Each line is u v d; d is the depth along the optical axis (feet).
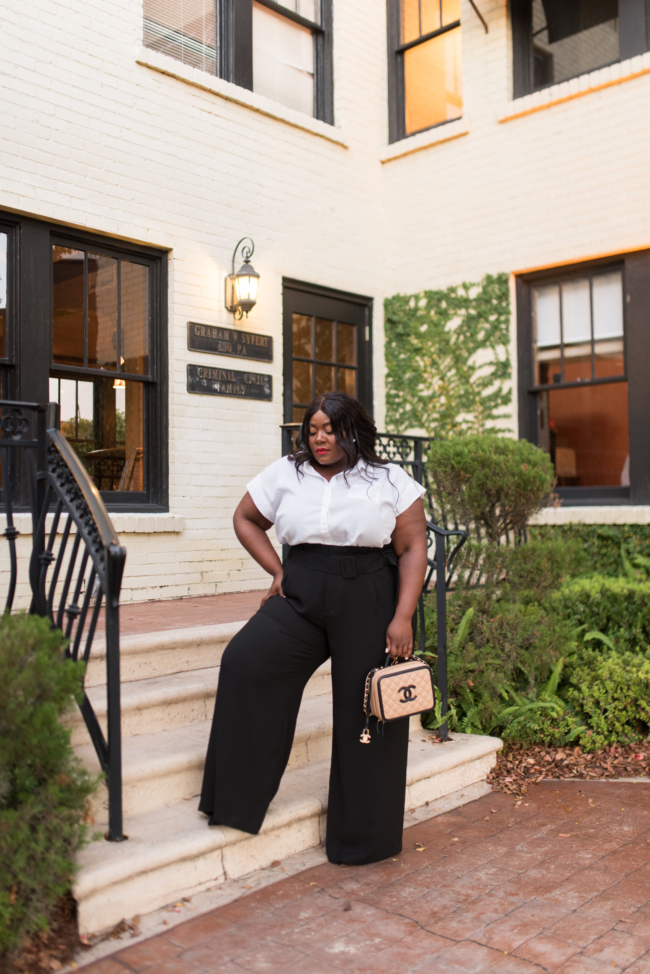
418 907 8.04
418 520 9.03
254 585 19.38
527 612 14.61
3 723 7.30
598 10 20.43
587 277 20.71
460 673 12.98
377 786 8.91
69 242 16.63
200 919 7.80
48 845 7.26
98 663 10.54
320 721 10.99
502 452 15.57
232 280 19.21
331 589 8.64
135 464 17.71
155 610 15.53
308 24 22.27
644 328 19.44
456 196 22.52
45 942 7.27
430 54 23.67
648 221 19.12
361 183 23.25
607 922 7.71
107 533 8.17
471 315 22.22
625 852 9.35
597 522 19.40
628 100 19.43
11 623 8.05
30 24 15.66
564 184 20.52
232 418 19.15
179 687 10.51
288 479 8.95
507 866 8.98
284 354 21.03
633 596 15.47
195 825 8.65
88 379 16.90
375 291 23.59
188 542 18.08
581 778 12.13
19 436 9.87
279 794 9.71
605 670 13.74
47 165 15.85
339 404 8.75
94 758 9.02
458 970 6.94
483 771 12.03
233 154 19.51
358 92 23.29
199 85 18.65
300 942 7.39
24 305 15.67
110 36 16.99
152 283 18.10
